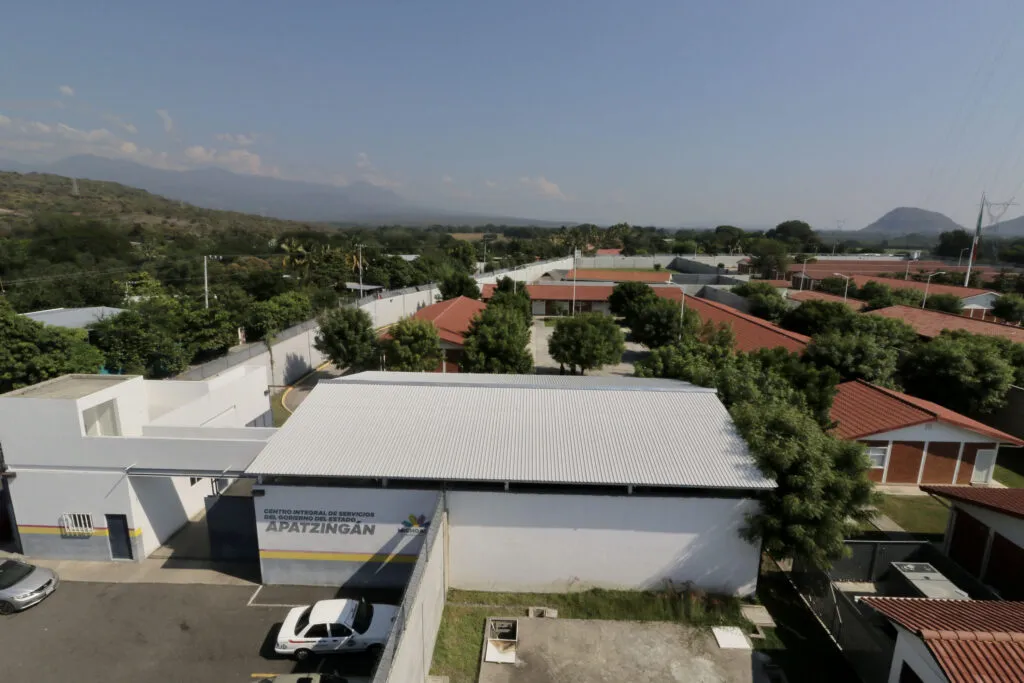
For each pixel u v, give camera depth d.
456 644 15.18
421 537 17.00
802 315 49.19
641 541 16.81
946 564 17.86
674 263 127.88
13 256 67.06
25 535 19.08
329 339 35.84
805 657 14.73
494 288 72.25
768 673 14.20
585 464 16.92
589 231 181.88
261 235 146.38
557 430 18.59
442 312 47.81
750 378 22.75
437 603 15.55
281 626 15.50
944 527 21.73
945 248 129.38
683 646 15.09
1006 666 10.46
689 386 22.80
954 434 24.92
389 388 20.95
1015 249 115.81
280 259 90.75
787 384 23.75
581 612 16.39
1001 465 28.02
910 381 32.91
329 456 17.22
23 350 26.52
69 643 15.23
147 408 21.89
